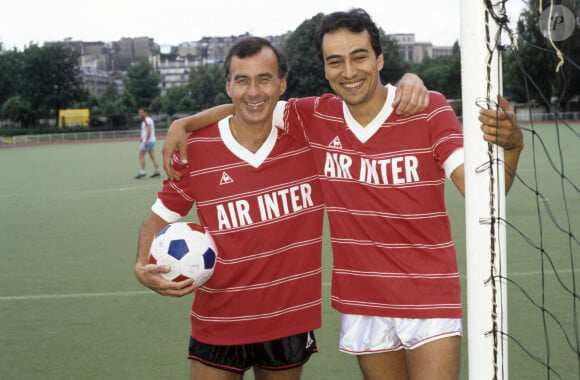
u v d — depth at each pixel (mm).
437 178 2963
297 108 3246
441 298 2941
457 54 66000
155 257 3146
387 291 2988
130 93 78250
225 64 3168
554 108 2402
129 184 15953
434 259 2967
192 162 3252
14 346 4941
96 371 4418
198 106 78375
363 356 3182
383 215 2979
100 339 5055
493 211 2398
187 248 3104
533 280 6168
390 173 2965
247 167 3184
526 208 10031
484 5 2318
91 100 76938
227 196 3197
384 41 58781
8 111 62969
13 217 11398
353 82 2926
